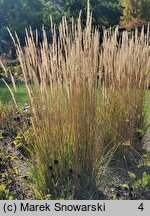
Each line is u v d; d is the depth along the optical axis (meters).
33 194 3.66
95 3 21.27
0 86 10.52
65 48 3.55
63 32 3.54
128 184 3.92
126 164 4.32
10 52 21.56
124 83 4.37
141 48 4.46
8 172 3.97
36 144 3.59
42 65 3.48
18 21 23.22
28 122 5.20
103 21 21.47
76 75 3.50
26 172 4.04
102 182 3.89
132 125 4.40
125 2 19.34
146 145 4.98
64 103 3.62
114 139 4.36
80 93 3.53
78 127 3.55
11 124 5.39
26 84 3.48
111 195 3.68
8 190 3.48
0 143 4.89
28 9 23.81
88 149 3.64
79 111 3.54
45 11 23.67
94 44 3.57
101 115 4.08
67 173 3.69
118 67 4.29
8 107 6.06
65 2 22.59
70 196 3.40
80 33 3.51
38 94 3.52
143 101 4.76
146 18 18.94
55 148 3.56
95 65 3.56
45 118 3.51
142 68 4.45
